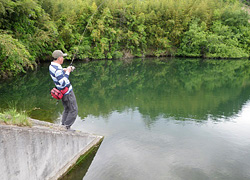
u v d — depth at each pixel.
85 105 6.96
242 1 37.00
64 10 17.02
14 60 9.73
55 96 3.16
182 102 7.36
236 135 4.75
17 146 2.38
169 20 23.19
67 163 3.38
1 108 6.10
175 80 11.85
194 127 5.15
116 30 20.97
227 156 3.91
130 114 6.06
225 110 6.47
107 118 5.71
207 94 8.51
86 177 3.25
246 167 3.58
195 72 14.80
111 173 3.37
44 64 15.40
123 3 21.56
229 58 24.08
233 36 24.73
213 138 4.59
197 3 25.00
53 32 14.45
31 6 11.49
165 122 5.46
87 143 4.00
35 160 2.66
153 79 12.14
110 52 21.03
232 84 10.66
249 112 6.27
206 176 3.33
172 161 3.72
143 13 22.03
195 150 4.09
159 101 7.48
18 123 2.72
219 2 27.52
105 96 8.24
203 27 24.19
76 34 17.95
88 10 19.23
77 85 10.34
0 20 10.57
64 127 3.61
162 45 23.97
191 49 24.20
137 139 4.50
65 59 18.78
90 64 17.44
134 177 3.28
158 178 3.26
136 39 21.75
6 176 2.29
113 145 4.23
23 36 12.05
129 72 14.41
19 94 7.97
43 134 2.75
